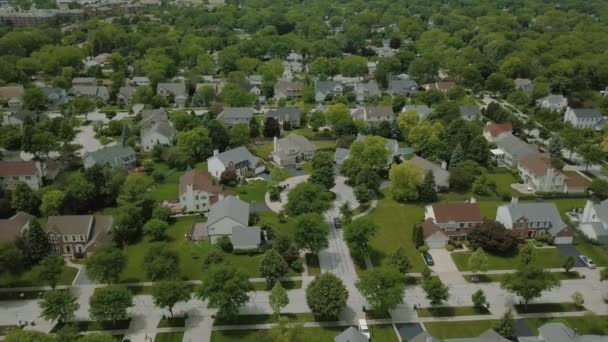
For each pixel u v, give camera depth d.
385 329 91.19
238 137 170.75
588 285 104.31
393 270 94.69
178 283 92.56
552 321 93.75
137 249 115.44
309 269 108.62
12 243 105.38
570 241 119.94
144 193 131.50
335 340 81.75
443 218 119.31
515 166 161.00
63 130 171.38
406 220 129.75
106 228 117.12
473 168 149.75
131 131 182.12
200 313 95.19
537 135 191.50
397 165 140.12
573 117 196.12
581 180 143.62
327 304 90.31
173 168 160.00
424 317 94.44
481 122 193.62
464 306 97.44
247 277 93.94
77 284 103.19
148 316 93.94
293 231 115.62
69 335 79.56
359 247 109.25
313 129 194.00
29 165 140.38
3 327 90.75
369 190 138.25
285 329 87.19
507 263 111.25
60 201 124.81
